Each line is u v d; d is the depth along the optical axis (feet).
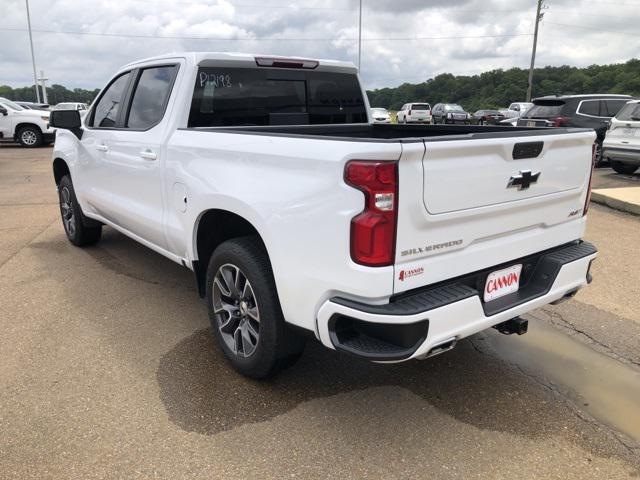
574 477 8.09
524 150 8.87
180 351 11.75
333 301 8.02
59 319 13.33
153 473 8.05
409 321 7.55
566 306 14.42
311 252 8.24
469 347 12.16
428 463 8.34
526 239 9.61
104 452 8.48
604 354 11.84
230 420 9.34
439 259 8.19
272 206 8.77
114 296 14.85
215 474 8.05
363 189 7.45
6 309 13.89
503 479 8.02
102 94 16.22
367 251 7.53
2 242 20.21
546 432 9.12
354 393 10.23
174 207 11.91
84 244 19.44
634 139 34.32
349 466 8.25
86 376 10.69
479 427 9.25
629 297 15.03
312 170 8.11
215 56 12.45
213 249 11.68
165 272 16.84
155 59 13.51
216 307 11.03
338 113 15.52
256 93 13.51
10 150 58.59
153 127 12.80
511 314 9.04
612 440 8.93
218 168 10.18
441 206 7.91
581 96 41.70
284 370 10.58
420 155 7.48
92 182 16.47
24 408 9.59
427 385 10.55
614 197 27.78
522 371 11.12
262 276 9.47
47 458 8.33
